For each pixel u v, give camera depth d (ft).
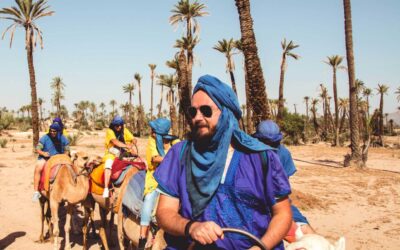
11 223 33.63
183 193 6.22
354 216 39.81
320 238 7.22
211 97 6.01
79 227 31.22
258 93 41.86
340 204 44.96
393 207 44.34
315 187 55.83
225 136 5.98
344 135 196.03
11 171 63.87
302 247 6.91
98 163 23.75
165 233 6.44
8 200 42.04
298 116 199.52
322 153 126.72
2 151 107.34
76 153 26.12
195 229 5.46
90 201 25.43
